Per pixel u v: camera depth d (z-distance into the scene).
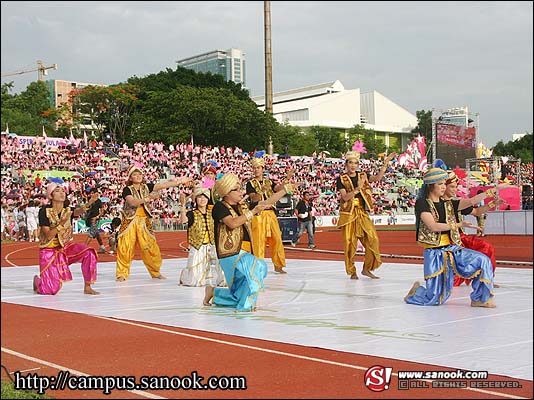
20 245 26.44
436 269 8.59
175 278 13.09
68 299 9.91
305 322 7.44
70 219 10.66
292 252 20.72
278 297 9.66
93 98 58.91
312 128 94.19
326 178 51.41
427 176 8.70
